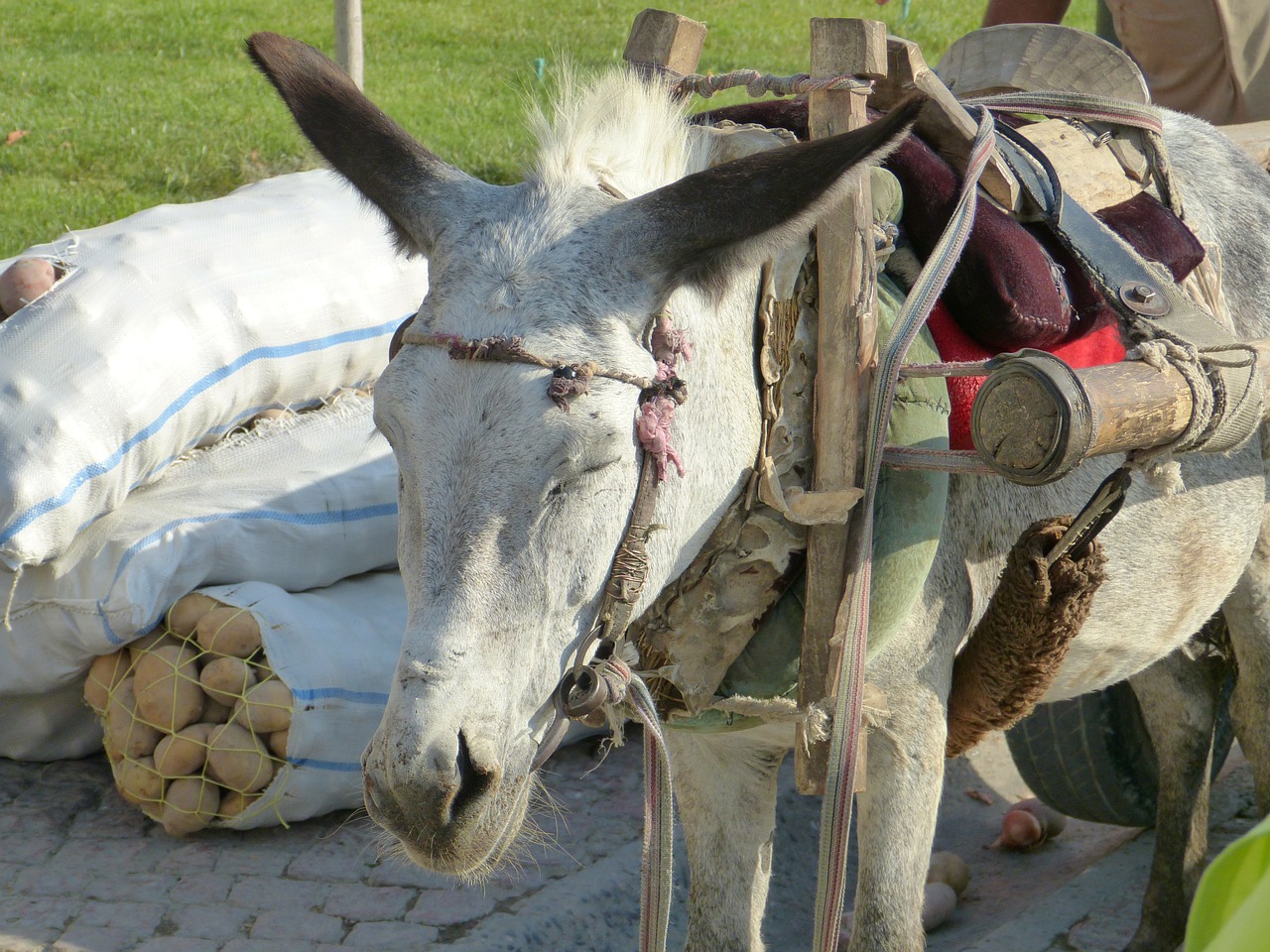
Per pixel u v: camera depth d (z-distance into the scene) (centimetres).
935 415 207
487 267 174
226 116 867
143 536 324
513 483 164
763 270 199
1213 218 276
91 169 761
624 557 176
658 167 199
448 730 161
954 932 333
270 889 321
